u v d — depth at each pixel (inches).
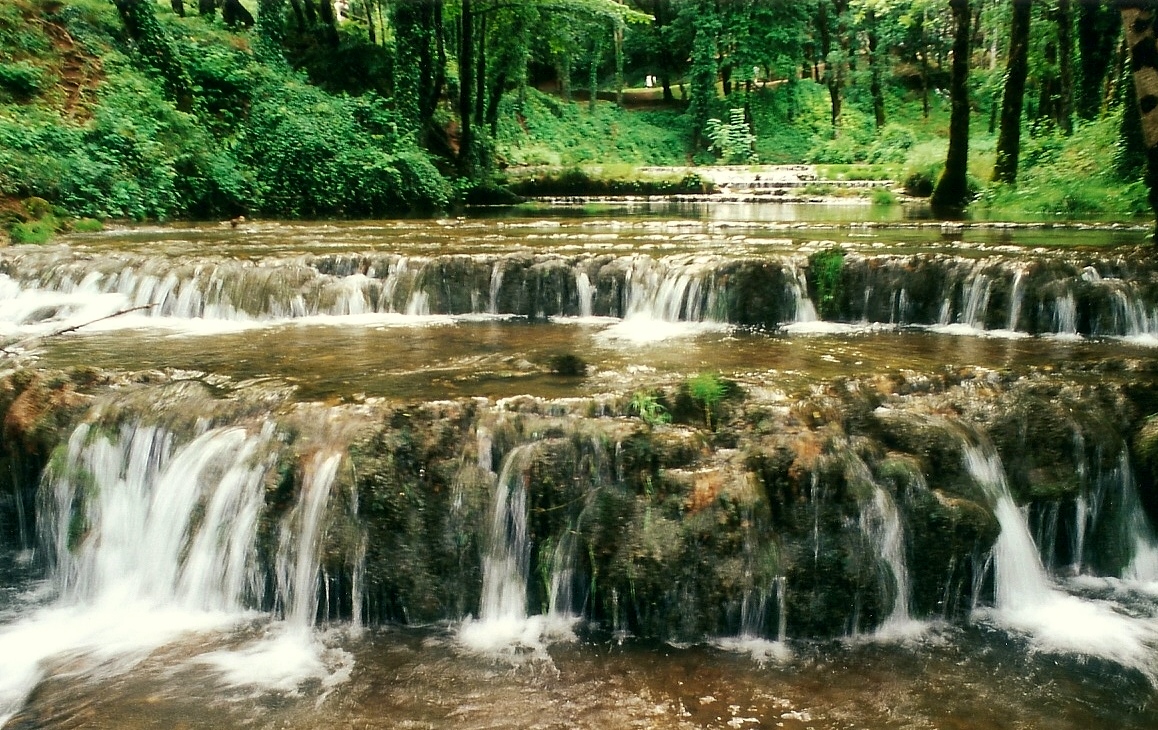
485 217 812.0
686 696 191.9
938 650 212.7
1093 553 252.7
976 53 1787.6
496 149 1306.6
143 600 243.0
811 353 332.2
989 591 235.1
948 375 277.1
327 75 1161.4
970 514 229.6
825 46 2053.4
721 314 411.2
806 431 233.3
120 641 221.5
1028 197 781.3
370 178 881.5
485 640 216.5
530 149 1565.0
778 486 224.7
